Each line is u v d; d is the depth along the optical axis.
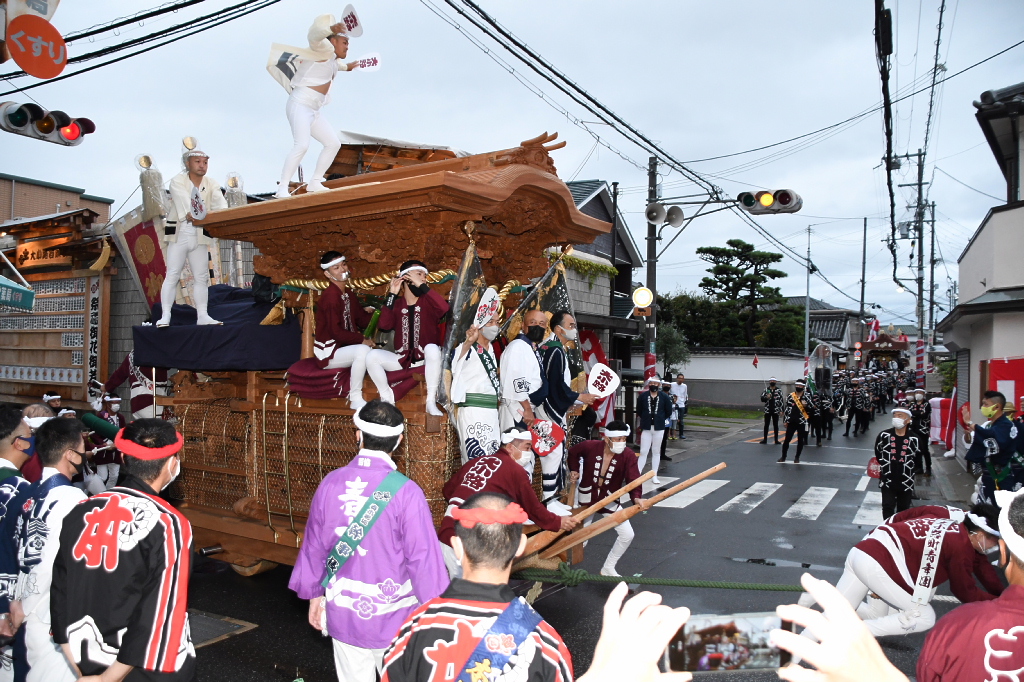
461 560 2.24
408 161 9.07
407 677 2.05
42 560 3.35
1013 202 13.30
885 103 9.25
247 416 6.90
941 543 4.61
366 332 6.17
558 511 6.27
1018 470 8.49
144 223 11.20
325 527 3.60
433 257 5.83
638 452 17.11
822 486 13.40
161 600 2.90
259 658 5.36
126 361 10.69
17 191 21.11
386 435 3.65
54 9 5.60
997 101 13.59
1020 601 2.24
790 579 7.43
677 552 8.56
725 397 35.16
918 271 31.70
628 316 21.45
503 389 6.24
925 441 8.75
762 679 4.66
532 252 7.25
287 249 6.77
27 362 14.14
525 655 2.00
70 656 2.87
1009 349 13.01
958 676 2.25
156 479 3.18
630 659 1.42
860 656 1.21
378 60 7.75
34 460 5.41
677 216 14.55
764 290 42.06
